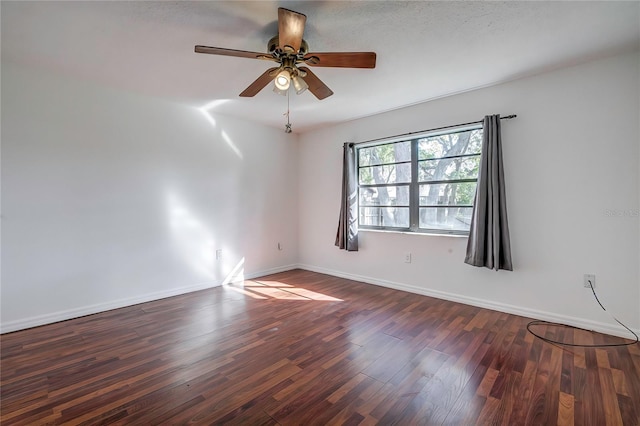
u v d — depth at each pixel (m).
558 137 2.75
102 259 3.12
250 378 1.95
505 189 3.01
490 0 1.81
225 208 4.15
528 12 1.93
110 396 1.77
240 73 2.81
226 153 4.14
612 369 2.03
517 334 2.57
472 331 2.64
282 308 3.21
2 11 1.88
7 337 2.53
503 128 3.02
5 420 1.57
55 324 2.80
